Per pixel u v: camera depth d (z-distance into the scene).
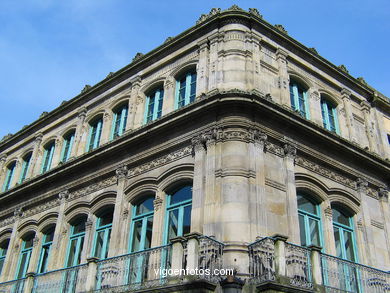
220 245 12.54
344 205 17.50
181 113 16.25
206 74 17.34
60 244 19.11
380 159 19.22
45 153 24.66
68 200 20.22
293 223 14.52
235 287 10.30
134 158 17.88
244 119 15.08
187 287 10.92
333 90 20.77
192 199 14.51
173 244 11.92
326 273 13.01
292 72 18.97
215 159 14.56
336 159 17.86
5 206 24.03
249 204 13.59
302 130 16.59
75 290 14.27
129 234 16.73
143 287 12.05
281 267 11.22
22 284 16.44
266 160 15.09
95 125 22.45
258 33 18.42
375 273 14.56
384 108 23.00
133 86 20.69
